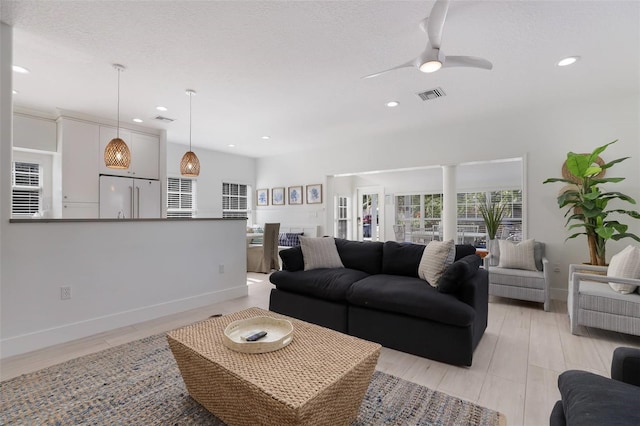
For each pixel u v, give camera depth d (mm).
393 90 3615
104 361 2252
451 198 4973
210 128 5270
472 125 4770
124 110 4367
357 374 1432
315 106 4160
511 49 2701
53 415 1643
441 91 3633
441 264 2676
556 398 1842
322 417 1257
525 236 4297
